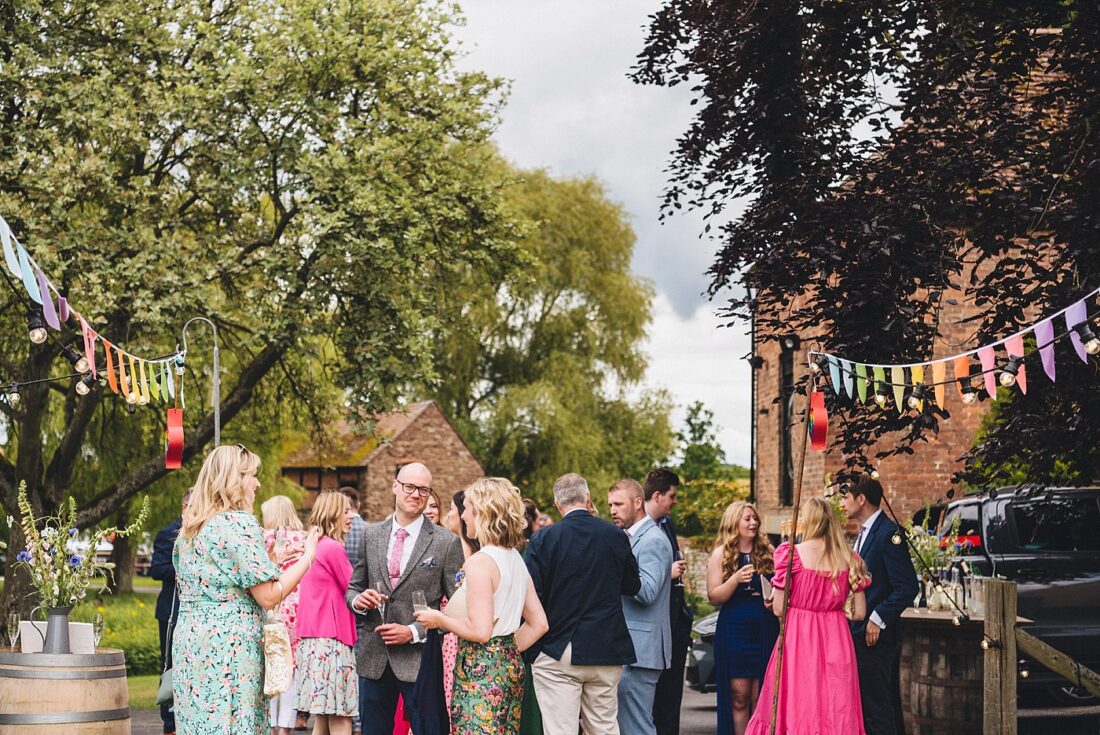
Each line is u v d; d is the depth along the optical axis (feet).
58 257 59.98
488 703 21.44
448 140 76.43
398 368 68.90
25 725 24.61
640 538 26.53
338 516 30.58
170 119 66.33
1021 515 39.22
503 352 135.23
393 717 26.50
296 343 68.23
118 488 73.82
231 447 19.97
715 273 35.96
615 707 23.61
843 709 25.12
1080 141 31.89
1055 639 38.24
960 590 32.32
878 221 31.86
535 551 23.39
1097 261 30.12
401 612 26.37
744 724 28.63
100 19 66.33
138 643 59.41
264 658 19.60
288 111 69.41
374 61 71.10
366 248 67.41
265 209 76.38
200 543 19.25
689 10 40.27
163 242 64.18
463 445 152.15
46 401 70.38
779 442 73.82
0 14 64.59
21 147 62.49
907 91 35.68
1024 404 31.81
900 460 62.39
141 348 68.80
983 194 32.65
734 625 28.84
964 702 31.42
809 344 59.77
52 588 25.82
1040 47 33.68
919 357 32.63
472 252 74.69
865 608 27.50
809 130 37.81
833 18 36.29
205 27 68.23
